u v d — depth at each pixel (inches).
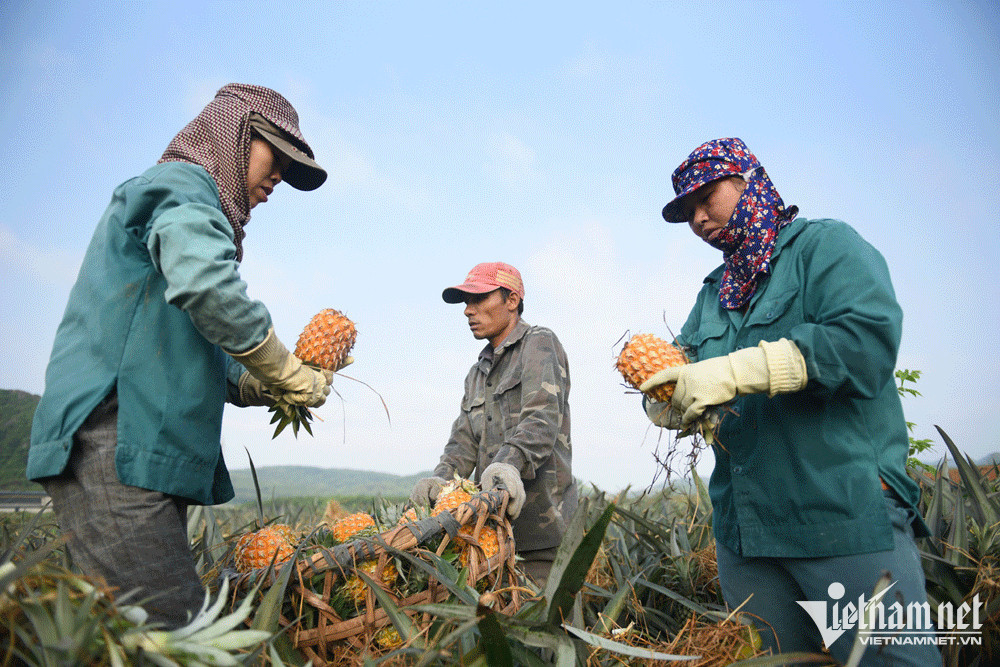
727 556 92.2
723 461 93.0
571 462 127.0
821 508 76.7
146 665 45.6
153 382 64.6
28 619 43.3
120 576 59.9
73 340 66.8
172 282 61.8
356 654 65.7
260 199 85.5
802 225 86.4
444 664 60.1
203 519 127.1
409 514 93.2
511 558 82.4
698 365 77.4
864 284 76.0
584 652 61.3
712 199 90.8
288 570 64.2
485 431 128.0
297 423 78.2
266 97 82.0
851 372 71.7
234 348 65.6
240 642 49.6
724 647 70.9
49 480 62.8
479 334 132.3
